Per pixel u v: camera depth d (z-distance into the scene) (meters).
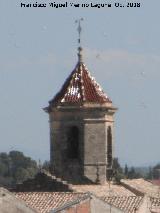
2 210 182.38
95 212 192.88
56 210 186.62
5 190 182.88
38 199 197.50
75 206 188.88
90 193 193.75
